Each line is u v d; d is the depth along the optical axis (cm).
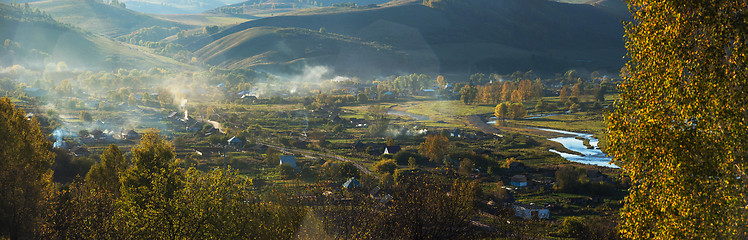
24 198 3794
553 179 10625
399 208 3072
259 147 14662
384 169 11100
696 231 2012
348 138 16962
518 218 3994
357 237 2900
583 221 7244
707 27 2019
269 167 11506
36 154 4081
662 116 2083
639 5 2202
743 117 1944
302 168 10894
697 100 1988
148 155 5019
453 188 3256
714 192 1997
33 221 3728
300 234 2925
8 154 3791
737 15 1959
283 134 17638
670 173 2033
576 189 9619
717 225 1994
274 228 2966
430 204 3111
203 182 3048
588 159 13162
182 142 14825
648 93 2138
